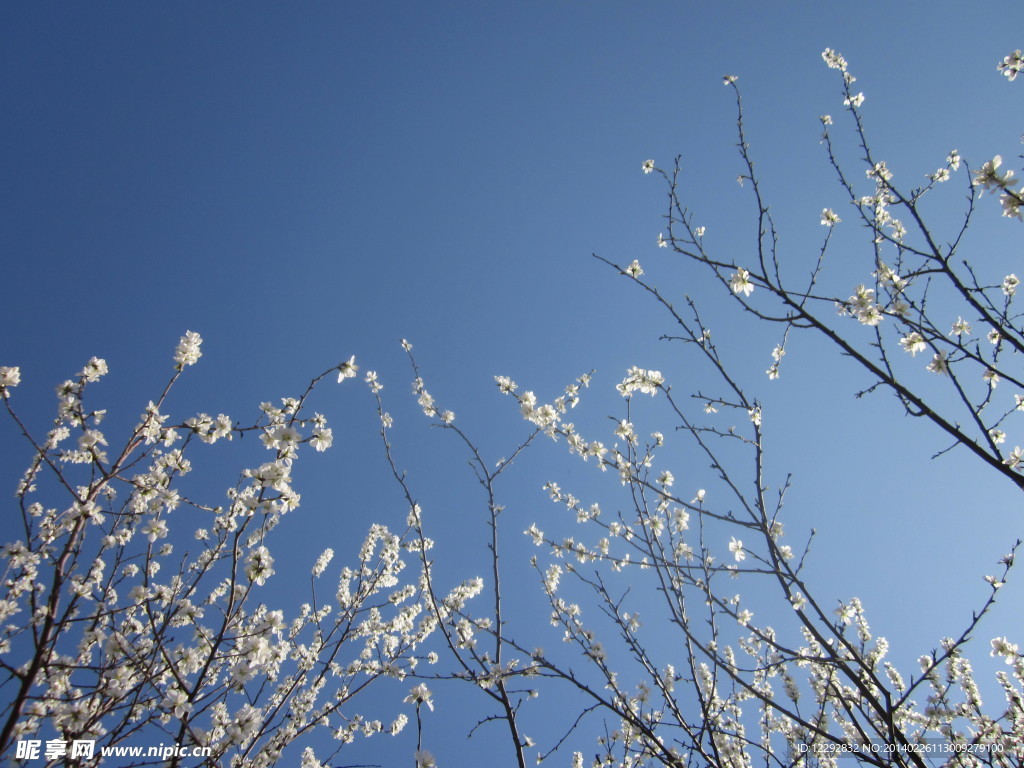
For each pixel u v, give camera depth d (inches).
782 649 161.3
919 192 180.2
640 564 230.4
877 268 182.2
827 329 156.7
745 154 180.7
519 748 171.3
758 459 178.9
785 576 167.2
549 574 264.7
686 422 186.7
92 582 192.5
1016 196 149.6
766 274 171.8
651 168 202.7
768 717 251.6
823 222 212.8
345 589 293.0
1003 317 145.2
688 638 179.8
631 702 227.6
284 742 218.8
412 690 188.2
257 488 180.7
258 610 244.7
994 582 161.2
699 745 161.8
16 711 131.6
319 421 197.6
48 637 145.2
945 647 224.4
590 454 245.0
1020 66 191.5
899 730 145.4
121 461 169.9
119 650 158.9
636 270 213.9
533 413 252.7
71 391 177.2
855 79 213.2
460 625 232.7
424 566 209.6
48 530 175.6
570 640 239.1
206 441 188.7
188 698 146.5
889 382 143.3
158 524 197.3
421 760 175.8
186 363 186.4
